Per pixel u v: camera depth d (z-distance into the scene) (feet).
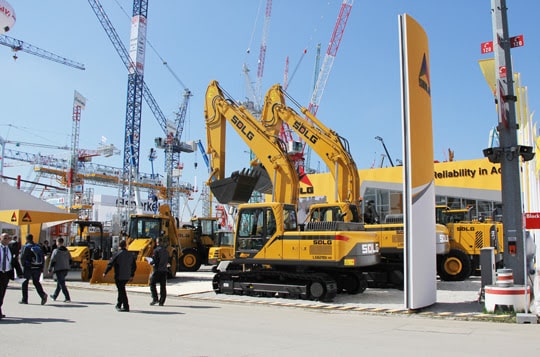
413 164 38.45
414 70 39.04
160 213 71.72
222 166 65.05
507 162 37.50
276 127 65.98
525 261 36.86
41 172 217.56
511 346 24.90
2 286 32.63
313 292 44.83
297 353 22.63
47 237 97.25
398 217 58.03
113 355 21.75
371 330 30.22
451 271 63.26
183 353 22.35
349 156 61.21
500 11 38.65
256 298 47.09
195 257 84.53
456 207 95.14
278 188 58.34
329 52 226.38
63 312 36.37
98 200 239.71
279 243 46.50
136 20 231.71
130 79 230.48
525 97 51.67
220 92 66.59
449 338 27.37
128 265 37.76
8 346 23.54
